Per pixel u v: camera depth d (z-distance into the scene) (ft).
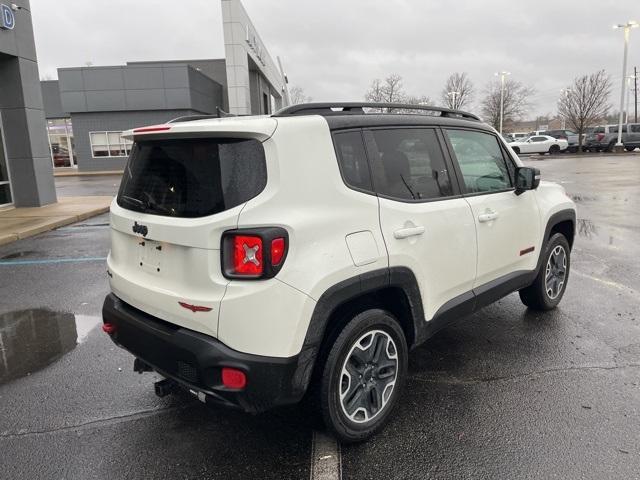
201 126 8.11
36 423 10.28
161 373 8.82
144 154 9.52
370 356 9.33
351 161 9.13
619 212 35.94
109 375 12.37
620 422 9.94
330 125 8.83
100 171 97.66
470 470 8.64
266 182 7.83
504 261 12.93
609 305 16.55
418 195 10.36
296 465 8.86
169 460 9.04
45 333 15.16
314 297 8.01
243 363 7.70
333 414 8.77
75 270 22.58
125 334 9.44
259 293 7.62
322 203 8.38
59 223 35.06
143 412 10.65
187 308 8.08
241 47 69.87
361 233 8.85
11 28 39.45
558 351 13.16
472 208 11.57
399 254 9.41
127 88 94.43
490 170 12.89
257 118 8.41
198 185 8.18
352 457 9.03
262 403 7.93
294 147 8.12
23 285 20.25
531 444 9.30
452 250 10.91
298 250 7.91
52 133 117.39
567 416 10.17
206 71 120.37
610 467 8.63
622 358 12.73
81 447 9.46
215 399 8.09
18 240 30.12
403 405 10.66
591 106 137.90
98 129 96.37
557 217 15.08
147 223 8.74
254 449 9.32
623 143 124.36
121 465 8.92
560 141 123.85
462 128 12.19
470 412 10.38
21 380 12.15
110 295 10.48
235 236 7.67
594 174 66.85
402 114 10.78
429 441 9.45
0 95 41.22
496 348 13.39
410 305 9.96
